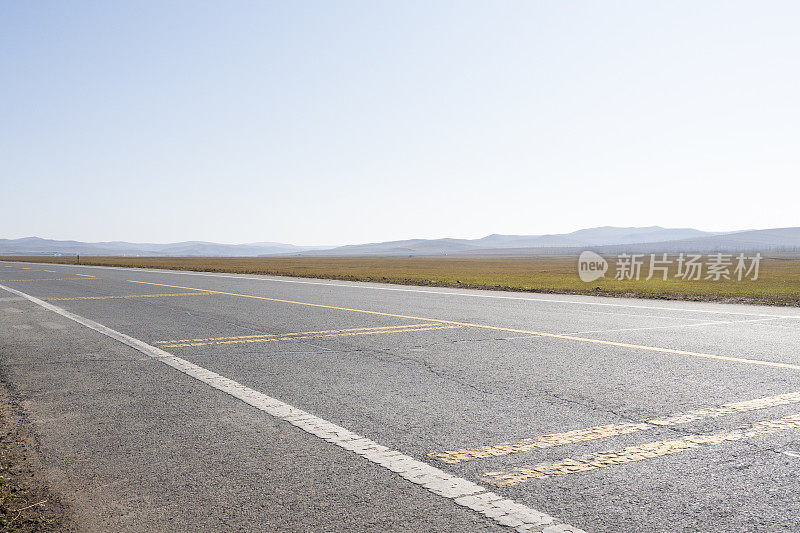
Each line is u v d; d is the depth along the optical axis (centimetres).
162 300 1797
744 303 1680
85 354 899
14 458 455
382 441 482
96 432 517
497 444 471
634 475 404
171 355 880
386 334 1066
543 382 683
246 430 516
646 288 2583
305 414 563
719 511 349
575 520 339
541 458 439
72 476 417
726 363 782
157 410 584
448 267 8069
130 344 987
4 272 4094
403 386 671
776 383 666
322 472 417
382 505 362
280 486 394
